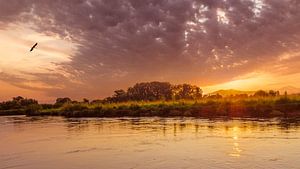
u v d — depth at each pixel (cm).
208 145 1493
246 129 2025
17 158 1316
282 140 1569
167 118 3291
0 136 2034
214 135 1798
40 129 2412
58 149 1501
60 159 1279
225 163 1136
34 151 1465
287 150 1324
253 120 2680
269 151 1312
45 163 1217
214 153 1305
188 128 2184
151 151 1390
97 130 2227
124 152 1385
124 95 7188
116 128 2327
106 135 1942
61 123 2961
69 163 1209
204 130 2041
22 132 2236
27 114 5322
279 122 2448
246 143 1511
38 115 4925
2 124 3011
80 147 1540
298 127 2070
